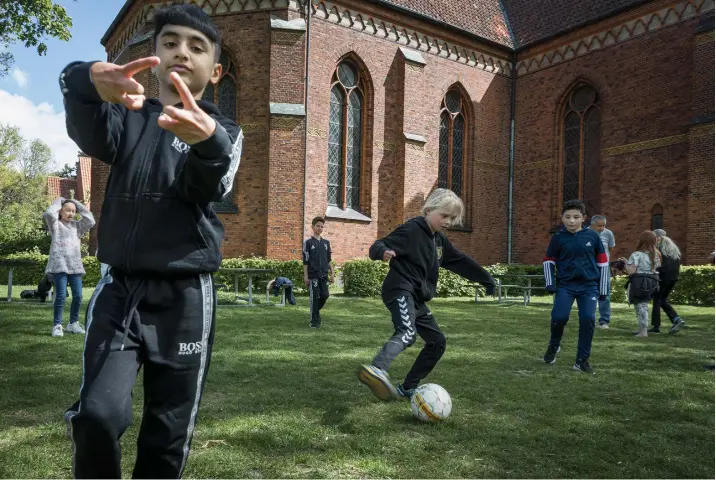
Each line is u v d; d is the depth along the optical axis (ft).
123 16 69.82
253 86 61.36
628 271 29.73
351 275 54.54
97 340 5.68
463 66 75.10
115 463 5.51
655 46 63.87
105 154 5.79
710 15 59.11
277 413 13.35
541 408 14.48
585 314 19.83
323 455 10.56
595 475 10.03
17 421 12.30
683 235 60.23
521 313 40.37
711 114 57.57
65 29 56.59
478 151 76.48
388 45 68.54
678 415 14.05
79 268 24.97
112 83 4.97
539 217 75.97
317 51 62.69
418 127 69.41
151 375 6.18
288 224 59.41
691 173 58.39
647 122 64.23
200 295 6.27
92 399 5.30
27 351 20.40
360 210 67.26
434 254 14.21
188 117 4.80
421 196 68.95
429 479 9.62
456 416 13.57
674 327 30.96
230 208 61.52
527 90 78.33
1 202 135.64
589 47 70.79
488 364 20.59
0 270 61.67
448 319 35.88
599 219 35.42
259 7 61.31
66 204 24.67
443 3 75.61
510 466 10.36
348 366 19.33
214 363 19.36
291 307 40.63
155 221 5.91
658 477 10.00
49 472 9.46
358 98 67.72
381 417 13.30
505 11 85.66
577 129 73.15
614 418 13.73
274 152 59.41
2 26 54.95
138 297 5.86
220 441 11.18
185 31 6.21
